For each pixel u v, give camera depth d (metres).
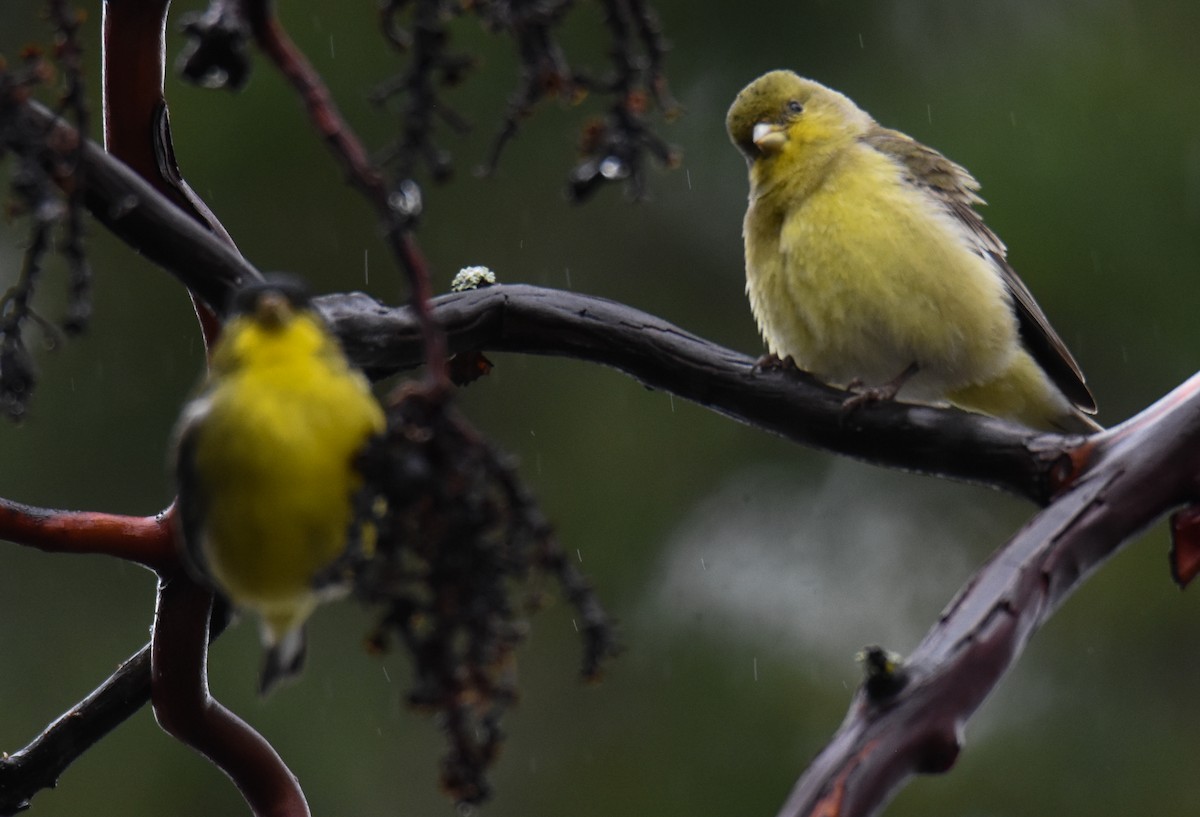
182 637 5.24
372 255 13.46
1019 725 13.31
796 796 3.77
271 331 4.61
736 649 13.63
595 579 13.73
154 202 4.68
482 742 3.11
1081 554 4.49
